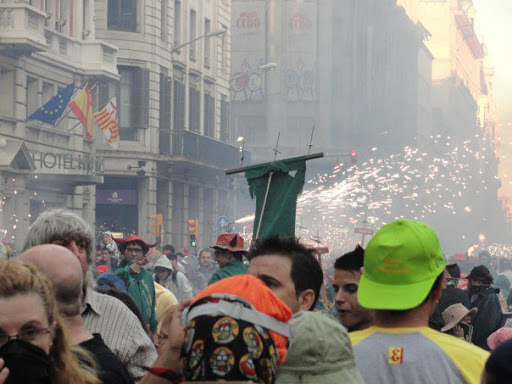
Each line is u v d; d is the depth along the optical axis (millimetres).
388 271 6188
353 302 8234
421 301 6121
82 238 7566
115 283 12477
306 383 5590
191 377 4777
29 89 50500
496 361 4223
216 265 37656
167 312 6320
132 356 7961
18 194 47500
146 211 66562
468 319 13273
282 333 4957
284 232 10211
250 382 4723
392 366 6094
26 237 7621
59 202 52844
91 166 55250
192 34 76750
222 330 4773
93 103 56812
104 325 7930
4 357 5004
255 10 118312
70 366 5293
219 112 82438
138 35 65500
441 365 6078
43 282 5152
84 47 55250
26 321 5027
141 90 65375
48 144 51500
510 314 17156
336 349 5656
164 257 23422
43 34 48156
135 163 65562
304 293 6711
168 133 68750
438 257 6273
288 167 10258
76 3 54844
